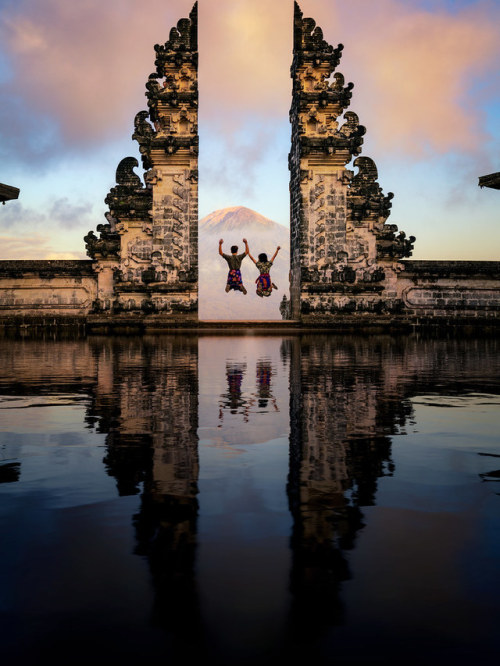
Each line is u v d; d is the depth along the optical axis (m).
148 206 27.61
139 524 2.83
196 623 1.96
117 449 4.41
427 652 1.81
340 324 28.23
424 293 29.27
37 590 2.18
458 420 5.62
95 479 3.61
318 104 28.00
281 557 2.45
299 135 28.06
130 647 1.83
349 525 2.81
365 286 28.41
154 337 24.36
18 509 3.05
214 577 2.27
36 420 5.58
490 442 4.67
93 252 27.56
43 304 27.89
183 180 27.67
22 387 7.98
